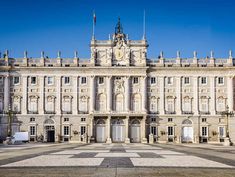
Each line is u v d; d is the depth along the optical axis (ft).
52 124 417.69
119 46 424.05
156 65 422.41
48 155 154.30
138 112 410.72
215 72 419.95
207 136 415.03
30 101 420.36
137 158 137.59
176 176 86.74
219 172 95.04
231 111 401.29
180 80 421.59
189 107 420.36
